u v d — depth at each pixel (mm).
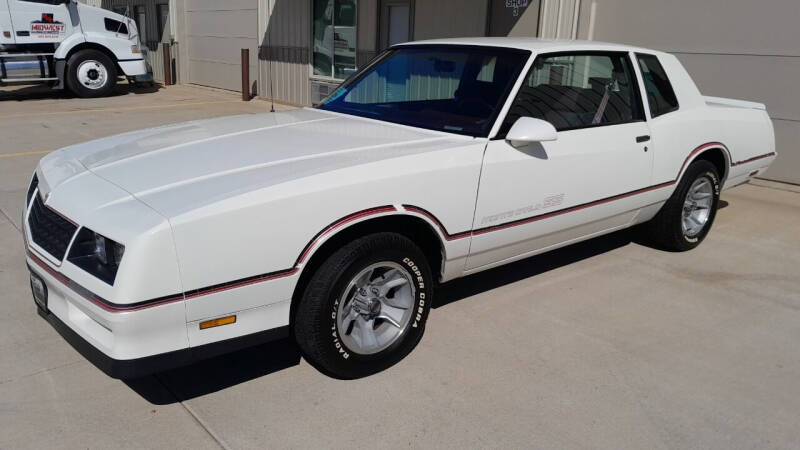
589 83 4410
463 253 3684
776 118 7469
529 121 3598
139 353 2654
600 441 2961
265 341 3023
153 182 3000
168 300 2646
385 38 11953
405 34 11523
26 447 2811
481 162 3592
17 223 5754
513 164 3744
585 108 4320
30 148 9133
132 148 3559
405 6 11406
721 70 7785
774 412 3229
